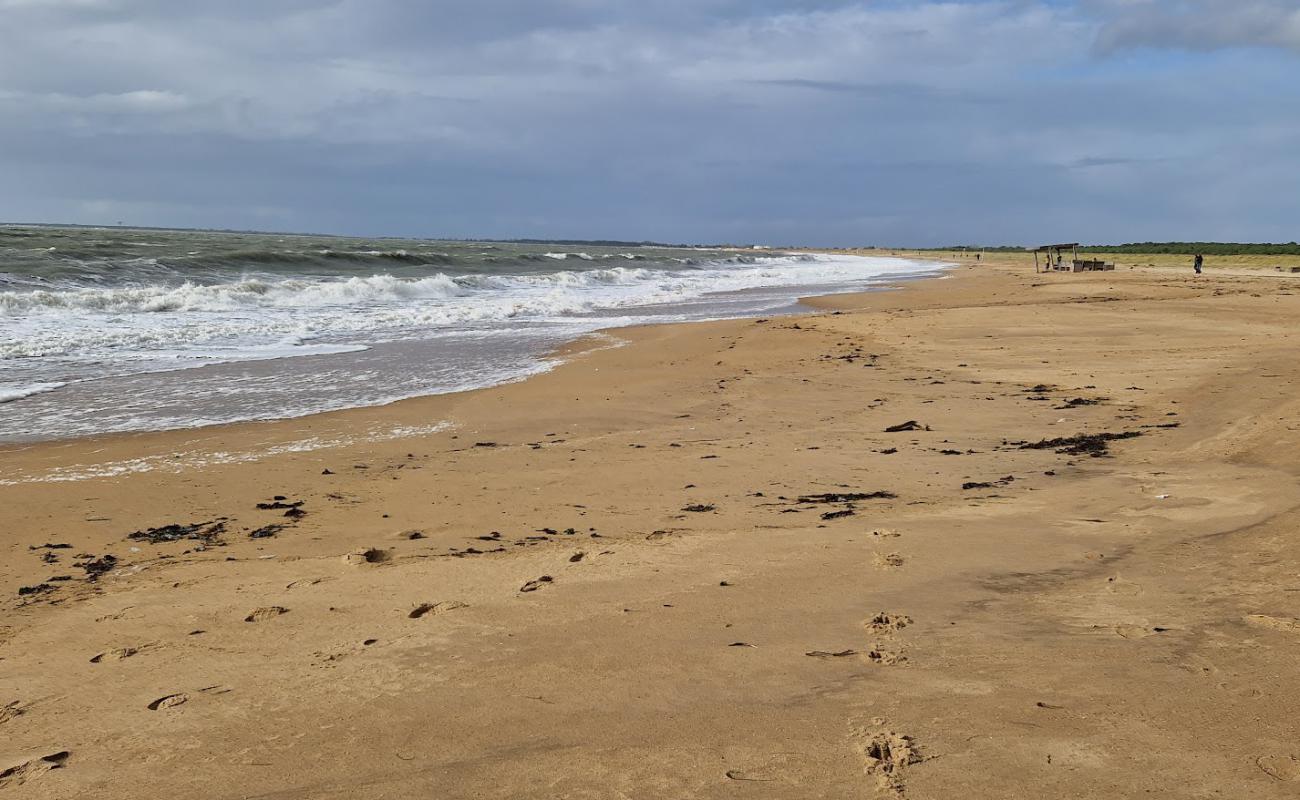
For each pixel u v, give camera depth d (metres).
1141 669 3.79
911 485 7.54
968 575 5.17
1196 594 4.64
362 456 8.92
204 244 55.34
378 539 6.30
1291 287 32.53
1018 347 16.50
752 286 41.25
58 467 8.36
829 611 4.68
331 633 4.58
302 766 3.28
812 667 3.98
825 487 7.54
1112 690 3.62
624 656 4.17
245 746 3.44
